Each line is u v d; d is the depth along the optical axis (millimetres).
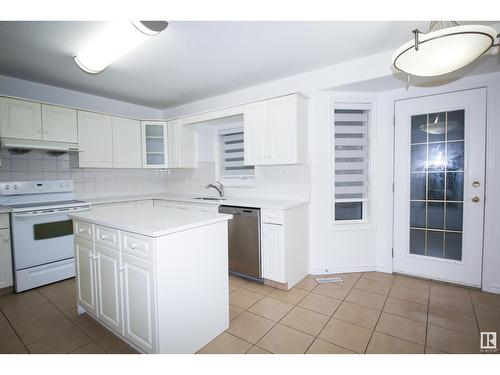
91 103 3580
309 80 2840
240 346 1694
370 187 2912
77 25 1870
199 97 3736
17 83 2939
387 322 1949
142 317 1499
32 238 2602
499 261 2342
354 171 2955
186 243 1562
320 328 1888
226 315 1875
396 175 2791
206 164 3967
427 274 2684
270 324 1945
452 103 2482
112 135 3547
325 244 2893
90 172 3645
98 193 3738
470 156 2426
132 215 1890
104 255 1750
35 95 3074
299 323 1954
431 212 2656
